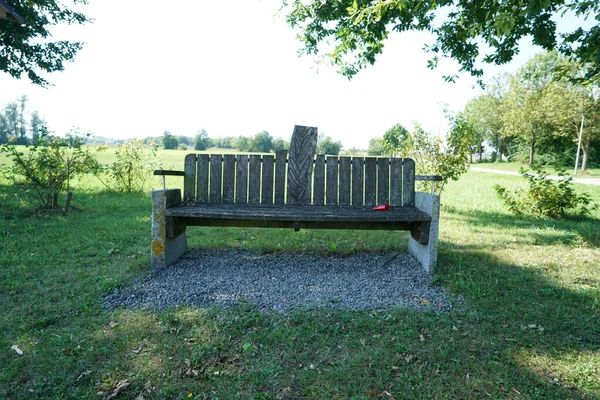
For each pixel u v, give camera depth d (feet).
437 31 24.58
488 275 13.39
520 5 13.28
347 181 15.19
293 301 10.77
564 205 26.91
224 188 15.26
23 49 39.42
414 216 12.99
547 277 13.44
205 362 7.83
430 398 6.89
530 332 9.34
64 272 12.92
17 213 22.79
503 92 172.96
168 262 13.67
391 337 8.93
